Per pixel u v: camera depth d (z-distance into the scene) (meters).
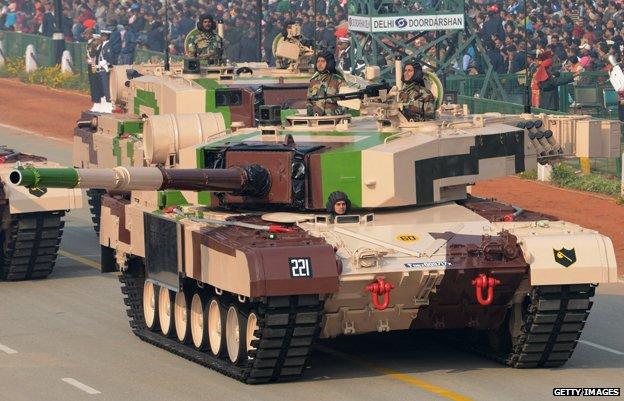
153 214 62.62
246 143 61.72
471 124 64.12
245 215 59.75
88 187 54.00
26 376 57.25
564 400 53.06
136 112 88.06
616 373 57.81
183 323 62.59
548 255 55.66
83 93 166.50
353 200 59.59
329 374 57.72
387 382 56.09
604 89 116.00
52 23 183.38
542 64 116.31
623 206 97.12
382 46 123.88
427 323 58.12
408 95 64.31
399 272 54.94
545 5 148.25
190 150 62.91
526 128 66.00
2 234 79.06
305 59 89.06
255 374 55.31
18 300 73.50
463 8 123.50
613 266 55.81
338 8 144.75
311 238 55.22
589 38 135.00
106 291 76.00
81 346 62.94
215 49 91.44
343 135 62.75
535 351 57.81
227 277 54.75
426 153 60.09
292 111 71.06
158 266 62.09
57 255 87.38
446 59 128.12
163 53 149.12
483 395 53.81
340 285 54.25
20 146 132.25
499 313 58.34
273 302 53.34
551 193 102.62
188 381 56.25
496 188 105.31
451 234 57.66
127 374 57.59
